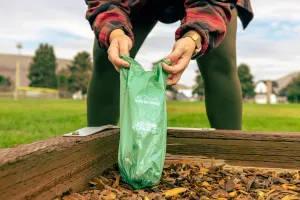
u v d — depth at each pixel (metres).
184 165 1.89
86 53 44.72
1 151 1.10
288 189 1.58
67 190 1.33
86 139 1.49
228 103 2.32
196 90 35.22
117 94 2.37
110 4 1.83
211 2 1.75
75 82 44.75
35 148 1.16
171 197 1.40
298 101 45.91
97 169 1.61
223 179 1.70
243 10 2.28
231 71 2.27
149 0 2.21
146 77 1.43
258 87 51.34
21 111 8.91
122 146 1.39
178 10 2.32
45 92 40.81
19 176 1.03
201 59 2.25
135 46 2.35
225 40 2.18
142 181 1.39
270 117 8.05
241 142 1.92
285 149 1.87
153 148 1.38
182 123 5.56
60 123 5.16
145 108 1.39
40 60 45.53
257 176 1.78
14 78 56.94
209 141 1.96
